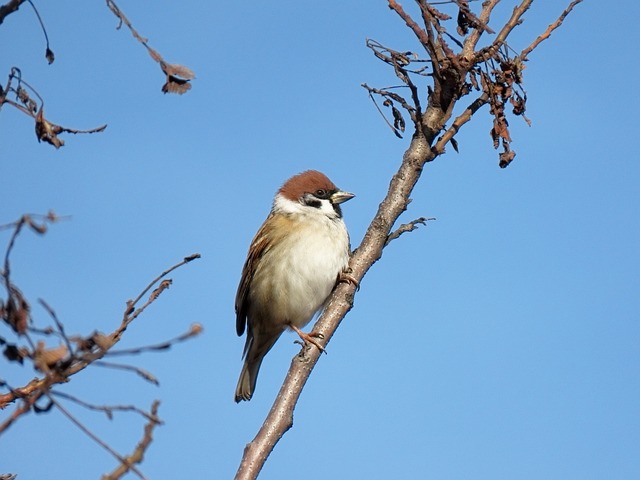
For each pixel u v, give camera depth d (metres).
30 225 4.81
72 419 5.02
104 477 4.99
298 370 9.38
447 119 9.87
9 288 5.02
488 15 9.79
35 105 7.02
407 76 9.84
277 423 8.71
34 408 5.11
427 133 9.91
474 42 9.62
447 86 9.68
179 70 6.80
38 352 5.12
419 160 10.02
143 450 5.08
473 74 9.49
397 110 10.10
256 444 8.41
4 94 6.96
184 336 5.12
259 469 8.21
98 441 5.04
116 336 6.92
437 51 9.54
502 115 9.45
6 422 5.03
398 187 10.16
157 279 7.12
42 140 7.03
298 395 9.16
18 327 5.03
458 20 9.78
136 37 6.78
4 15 6.73
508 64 9.42
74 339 5.13
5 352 5.17
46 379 5.20
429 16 9.27
